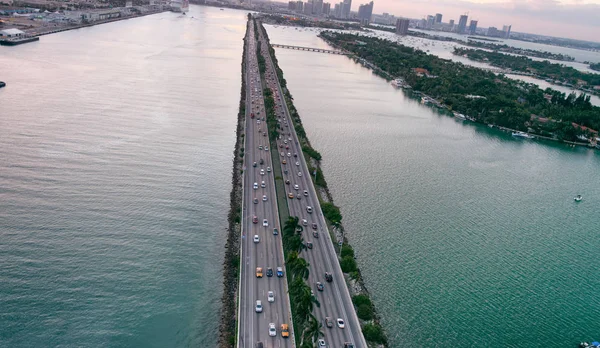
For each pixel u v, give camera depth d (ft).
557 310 565.53
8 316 456.45
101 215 644.69
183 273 550.36
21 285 497.46
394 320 516.73
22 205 641.81
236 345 426.92
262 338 439.63
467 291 582.76
